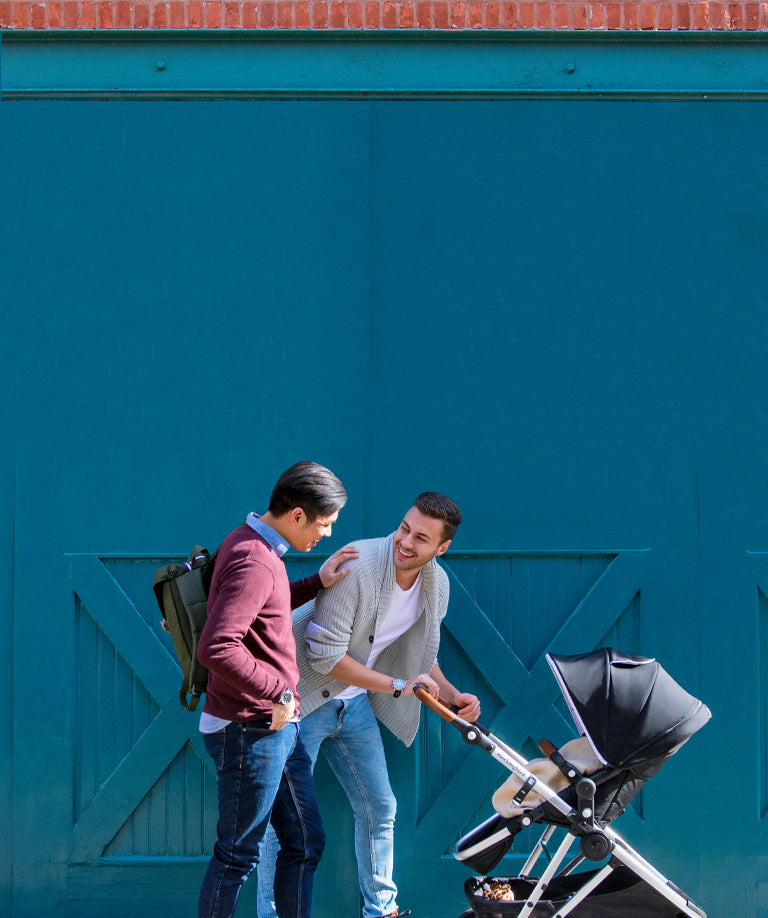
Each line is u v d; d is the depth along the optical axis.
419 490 3.98
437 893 3.95
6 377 3.94
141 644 3.94
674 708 3.07
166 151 3.97
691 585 4.00
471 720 3.47
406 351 3.99
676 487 4.01
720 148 4.04
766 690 4.02
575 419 4.00
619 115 4.02
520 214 4.00
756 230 4.03
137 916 3.95
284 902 3.33
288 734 3.18
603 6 4.01
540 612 4.00
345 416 3.98
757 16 4.03
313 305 3.98
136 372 3.96
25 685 3.94
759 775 4.01
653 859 3.98
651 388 4.01
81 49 3.99
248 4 3.97
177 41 4.01
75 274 3.96
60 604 3.94
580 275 4.01
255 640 3.03
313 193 3.99
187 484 3.96
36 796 3.94
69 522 3.95
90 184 3.96
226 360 3.97
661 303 4.02
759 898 3.99
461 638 3.97
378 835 3.69
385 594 3.45
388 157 3.99
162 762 3.94
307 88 4.00
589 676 3.12
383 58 4.02
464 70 4.03
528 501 3.99
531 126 4.01
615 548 4.00
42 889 3.94
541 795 3.11
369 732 3.69
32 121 3.96
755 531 4.01
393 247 4.00
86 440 3.95
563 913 3.18
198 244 3.97
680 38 4.04
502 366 3.99
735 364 4.02
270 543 3.13
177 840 3.96
